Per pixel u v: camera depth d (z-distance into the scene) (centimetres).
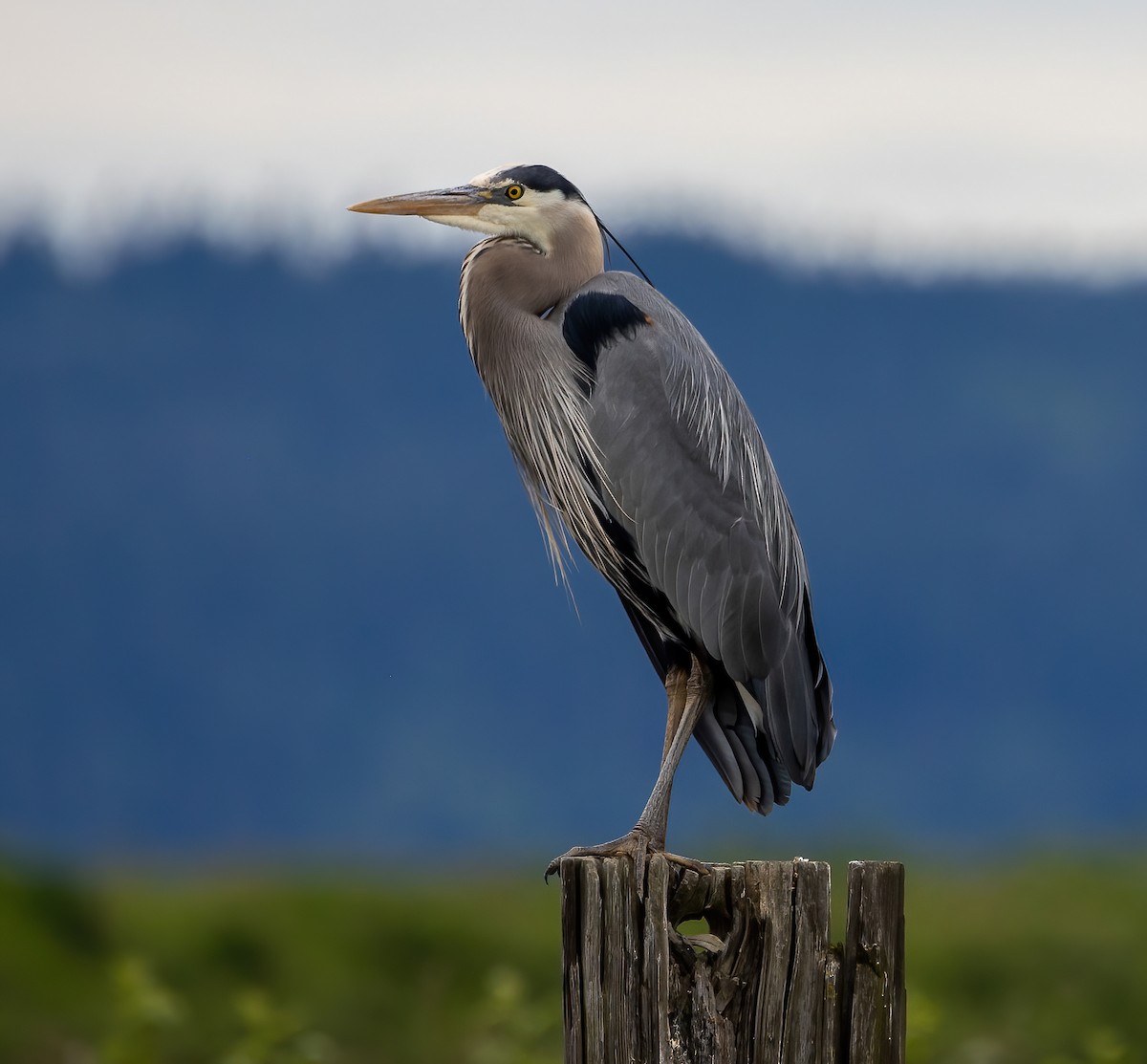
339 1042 1018
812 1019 458
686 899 464
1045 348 12344
